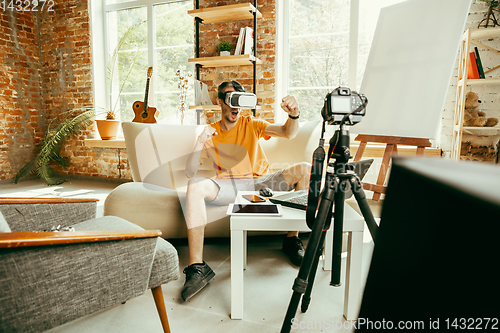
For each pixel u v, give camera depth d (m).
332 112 0.95
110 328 1.18
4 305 0.71
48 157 4.32
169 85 4.14
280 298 1.38
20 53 4.36
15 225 1.18
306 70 3.46
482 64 2.63
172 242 2.07
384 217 0.32
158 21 4.10
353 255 1.18
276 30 3.38
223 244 2.04
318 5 3.35
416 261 0.27
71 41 4.36
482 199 0.21
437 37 1.84
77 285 0.82
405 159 0.30
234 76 3.57
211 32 3.62
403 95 1.95
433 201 0.26
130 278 0.92
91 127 4.34
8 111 4.27
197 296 1.40
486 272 0.21
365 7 3.17
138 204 1.77
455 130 2.64
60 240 0.77
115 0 4.29
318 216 0.96
